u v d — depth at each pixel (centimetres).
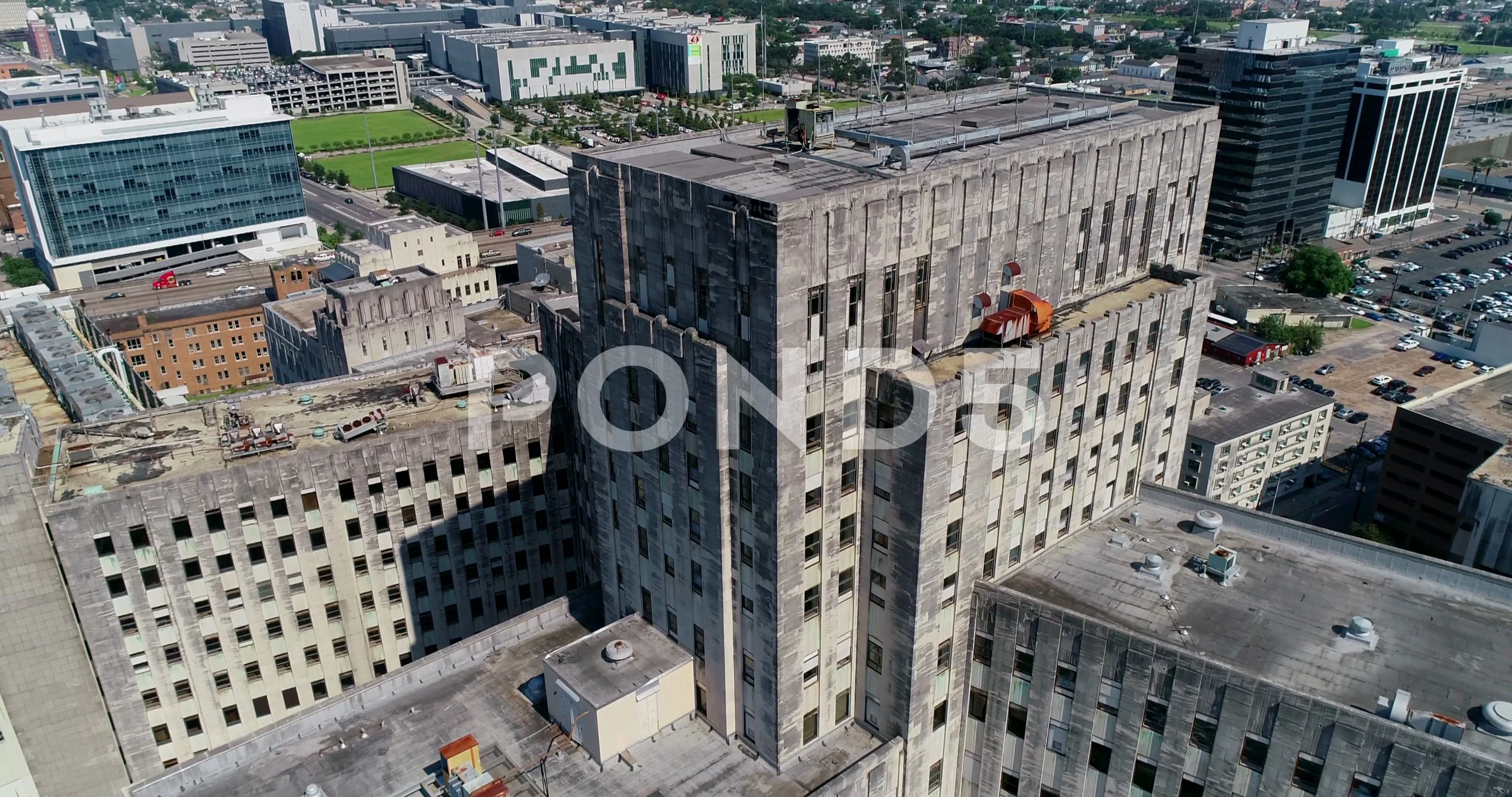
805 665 7456
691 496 7312
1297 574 8062
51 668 8575
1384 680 6781
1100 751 7450
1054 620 7281
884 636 7562
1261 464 16800
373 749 7825
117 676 8944
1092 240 8212
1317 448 17750
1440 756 5962
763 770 7650
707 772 7644
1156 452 9381
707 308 6712
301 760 7712
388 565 10206
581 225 7519
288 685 10019
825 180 6675
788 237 5894
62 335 14025
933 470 6744
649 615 8456
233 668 9606
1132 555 8381
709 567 7400
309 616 9900
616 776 7594
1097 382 8175
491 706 8294
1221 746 6806
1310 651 7081
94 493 8675
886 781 7669
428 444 10012
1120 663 7075
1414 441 15112
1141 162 8350
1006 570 8050
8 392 10212
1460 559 13700
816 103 8006
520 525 10944
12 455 7975
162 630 9075
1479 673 6856
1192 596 7762
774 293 6009
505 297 19600
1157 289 8731
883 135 7762
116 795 9269
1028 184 7331
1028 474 7831
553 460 10888
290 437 9694
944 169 6719
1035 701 7656
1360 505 17188
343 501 9706
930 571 7119
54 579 8331
